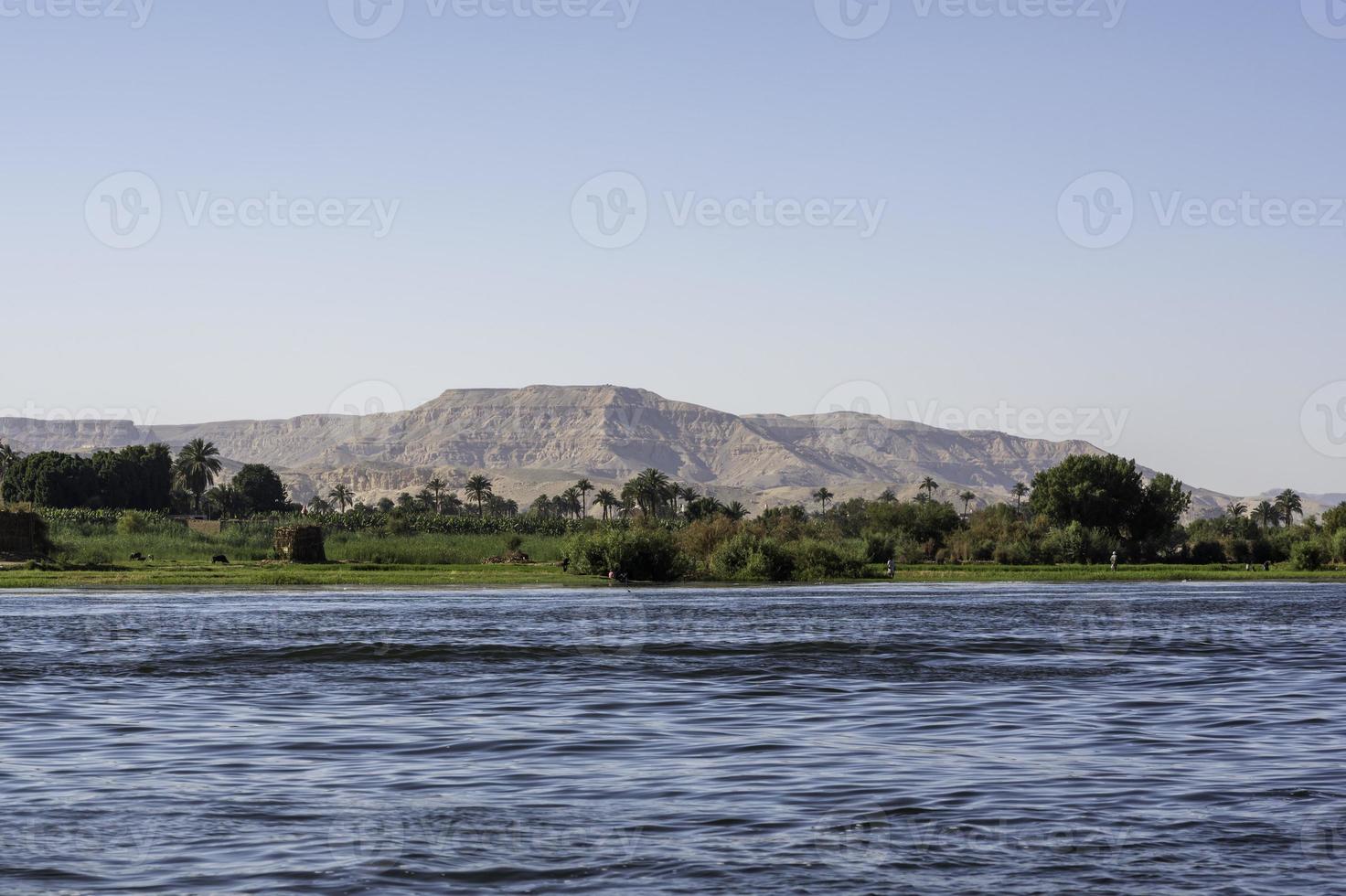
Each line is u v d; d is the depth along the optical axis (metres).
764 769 27.52
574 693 42.06
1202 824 22.31
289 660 53.47
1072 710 37.44
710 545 157.62
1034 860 19.98
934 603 102.88
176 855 20.25
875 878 19.03
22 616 81.50
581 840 21.14
